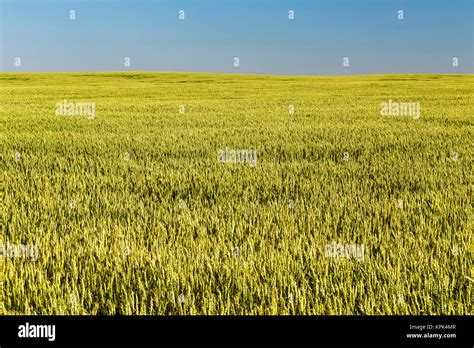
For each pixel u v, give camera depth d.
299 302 3.98
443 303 3.96
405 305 3.93
